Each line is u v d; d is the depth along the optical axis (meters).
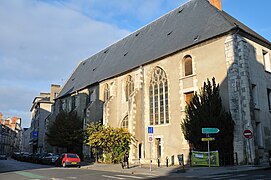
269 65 23.47
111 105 31.36
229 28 20.73
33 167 24.62
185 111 21.67
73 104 42.31
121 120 30.77
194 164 19.44
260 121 20.59
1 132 89.31
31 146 70.62
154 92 26.72
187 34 25.11
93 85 37.47
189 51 23.55
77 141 35.69
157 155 25.19
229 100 19.94
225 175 13.94
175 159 23.05
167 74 25.28
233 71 19.98
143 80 27.95
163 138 24.64
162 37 29.11
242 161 18.61
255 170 15.94
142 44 32.34
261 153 19.83
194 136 19.84
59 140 35.59
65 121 36.31
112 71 33.94
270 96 22.80
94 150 29.84
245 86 19.58
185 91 23.27
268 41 24.34
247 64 20.19
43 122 61.00
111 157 27.03
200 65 22.42
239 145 18.94
